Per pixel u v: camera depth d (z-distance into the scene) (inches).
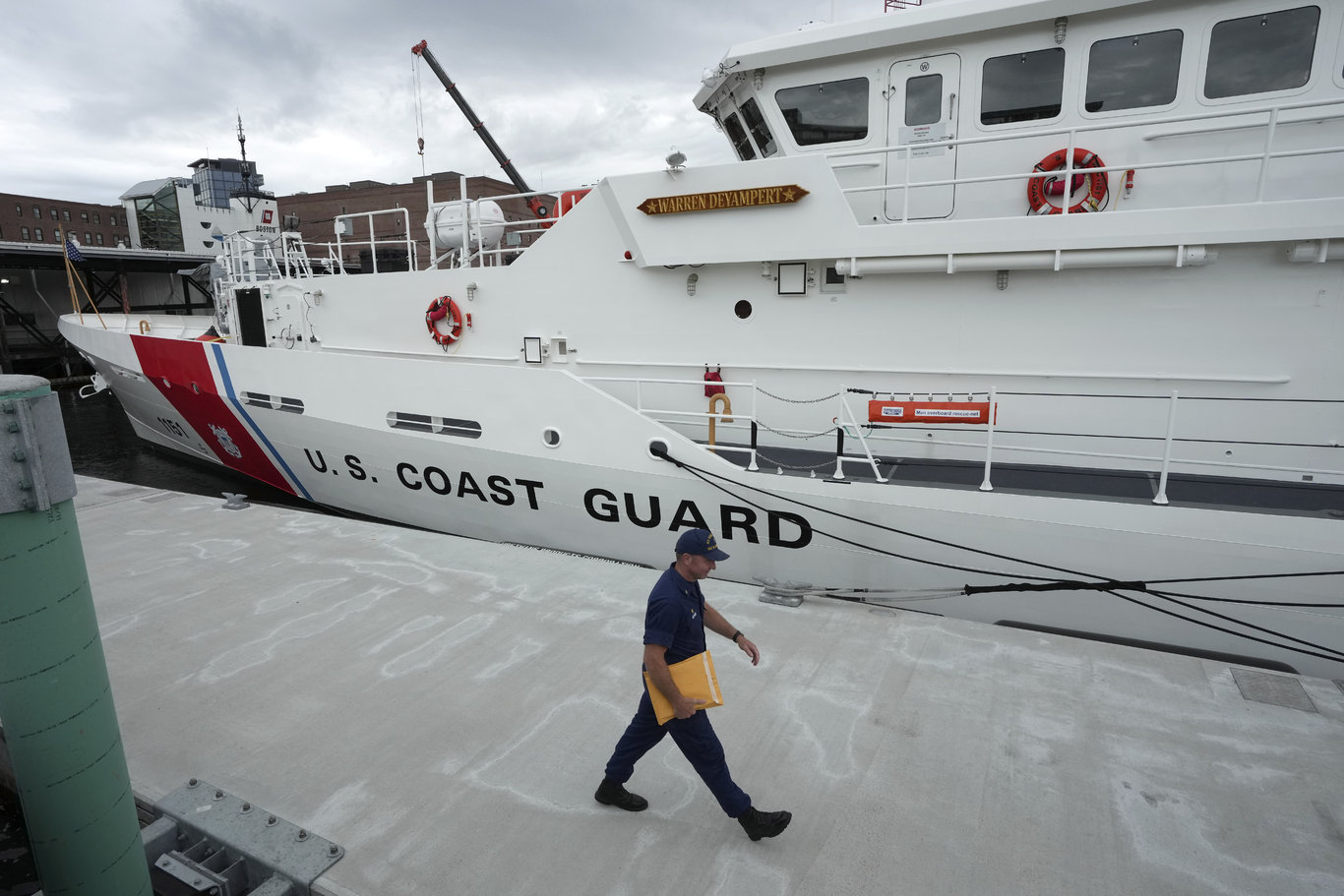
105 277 1461.6
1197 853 108.5
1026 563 206.1
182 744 138.6
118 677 161.8
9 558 78.3
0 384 77.2
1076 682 152.6
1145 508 190.4
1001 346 234.4
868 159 260.2
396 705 149.1
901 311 243.0
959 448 244.7
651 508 250.8
